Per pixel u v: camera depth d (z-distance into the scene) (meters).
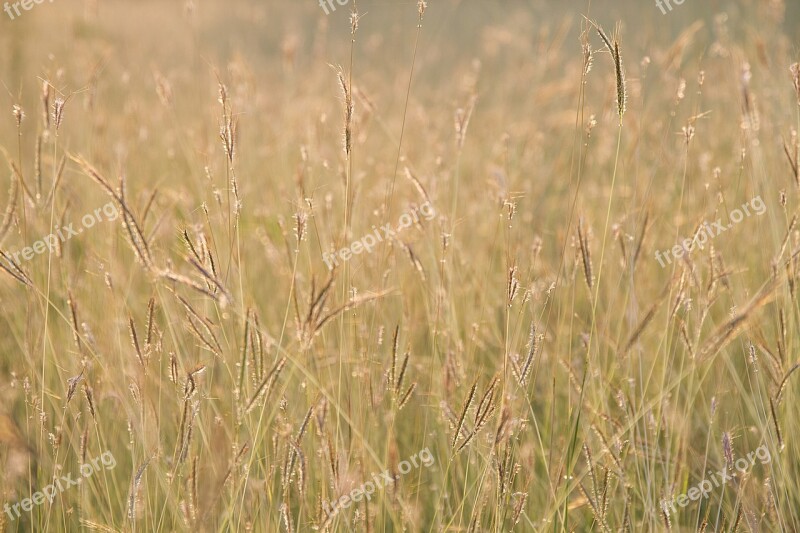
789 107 2.31
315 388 2.09
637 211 2.30
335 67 2.04
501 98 3.31
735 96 2.47
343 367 2.12
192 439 2.04
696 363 2.08
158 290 2.09
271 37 4.52
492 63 4.04
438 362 2.14
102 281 2.20
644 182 2.40
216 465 2.06
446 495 2.05
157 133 2.60
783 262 2.10
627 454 2.10
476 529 2.02
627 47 3.46
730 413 2.18
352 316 2.12
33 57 3.17
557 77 3.58
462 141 2.19
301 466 1.98
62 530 2.06
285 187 2.40
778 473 2.09
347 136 2.04
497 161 2.59
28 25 3.51
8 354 2.20
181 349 2.13
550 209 2.47
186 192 2.29
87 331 2.07
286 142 2.50
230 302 1.99
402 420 2.17
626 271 2.24
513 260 2.06
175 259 2.23
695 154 2.48
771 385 2.08
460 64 4.02
